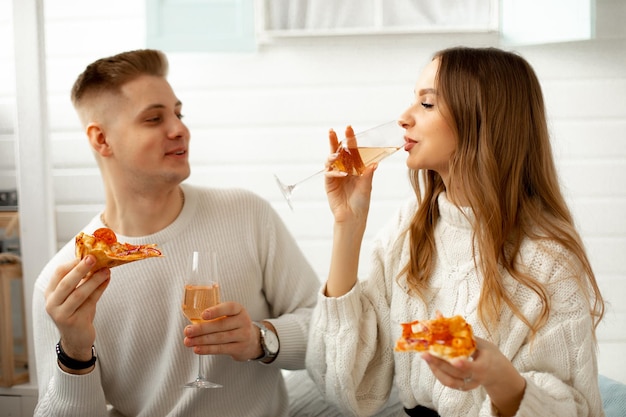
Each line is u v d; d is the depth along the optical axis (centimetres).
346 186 184
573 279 166
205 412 199
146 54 202
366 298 191
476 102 172
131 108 194
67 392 183
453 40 324
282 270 212
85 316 172
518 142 174
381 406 190
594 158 324
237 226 208
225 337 178
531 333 166
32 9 274
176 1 326
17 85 276
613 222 324
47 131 279
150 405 201
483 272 170
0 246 279
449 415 171
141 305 198
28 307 279
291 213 339
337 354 182
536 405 146
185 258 201
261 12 326
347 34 325
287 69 334
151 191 198
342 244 183
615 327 322
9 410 274
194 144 341
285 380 247
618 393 232
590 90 321
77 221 347
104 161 202
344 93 332
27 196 278
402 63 328
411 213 195
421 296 181
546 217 174
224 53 335
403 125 177
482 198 172
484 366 137
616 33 317
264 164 339
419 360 179
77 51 344
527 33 309
